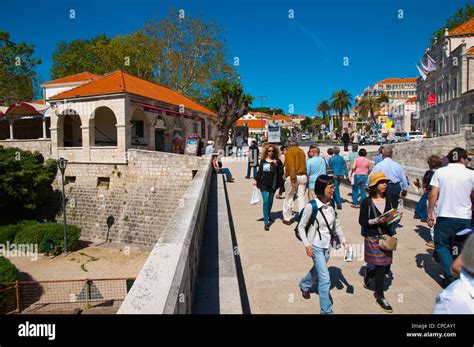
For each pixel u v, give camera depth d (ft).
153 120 90.58
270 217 35.04
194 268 14.78
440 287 18.90
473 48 144.46
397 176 25.64
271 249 25.20
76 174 85.76
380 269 16.20
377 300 16.39
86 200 84.69
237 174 73.41
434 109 172.24
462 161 16.69
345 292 18.28
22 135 111.86
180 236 12.83
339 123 296.92
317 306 16.69
